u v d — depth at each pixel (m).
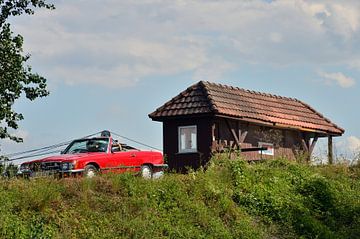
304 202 21.64
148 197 18.91
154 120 30.44
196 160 29.42
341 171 25.31
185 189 20.02
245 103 31.83
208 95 30.06
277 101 34.66
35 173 20.52
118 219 17.36
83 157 21.92
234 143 30.39
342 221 21.33
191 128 29.88
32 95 31.20
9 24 31.08
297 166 24.20
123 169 22.16
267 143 32.25
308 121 34.66
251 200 20.75
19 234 15.59
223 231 18.48
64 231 16.28
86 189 18.17
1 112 30.11
